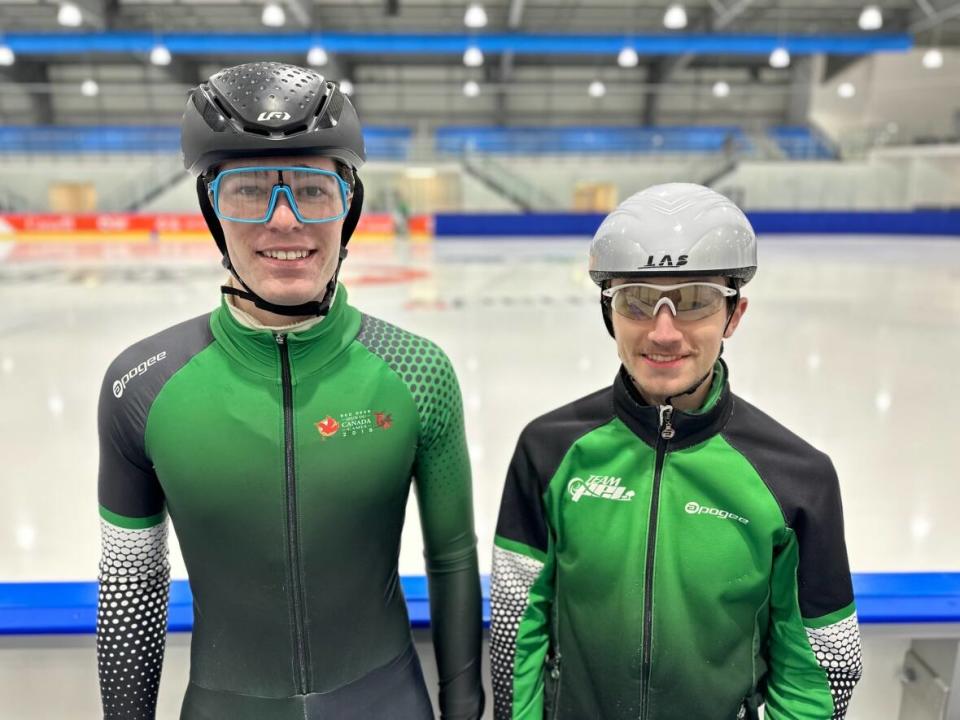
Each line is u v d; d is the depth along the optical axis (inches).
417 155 567.2
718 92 570.6
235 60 621.3
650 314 29.2
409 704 33.8
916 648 45.4
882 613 43.2
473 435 86.0
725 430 31.8
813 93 628.4
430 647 45.3
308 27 447.8
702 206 29.0
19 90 595.5
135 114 633.0
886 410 98.2
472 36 448.1
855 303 197.0
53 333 152.5
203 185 28.8
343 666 32.1
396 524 32.7
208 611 31.7
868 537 60.8
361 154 29.2
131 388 29.4
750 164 545.6
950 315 177.8
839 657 31.0
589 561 32.4
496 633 34.6
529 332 152.7
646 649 31.9
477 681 34.7
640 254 28.4
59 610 44.2
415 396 31.3
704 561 31.1
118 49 454.6
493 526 63.2
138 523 30.5
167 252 371.6
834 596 30.5
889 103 595.5
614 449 32.5
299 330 29.2
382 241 468.1
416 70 641.0
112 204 546.3
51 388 108.3
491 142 604.4
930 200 531.5
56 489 70.6
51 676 44.7
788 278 254.5
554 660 34.8
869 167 542.6
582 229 491.5
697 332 29.2
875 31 453.4
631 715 32.7
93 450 81.8
